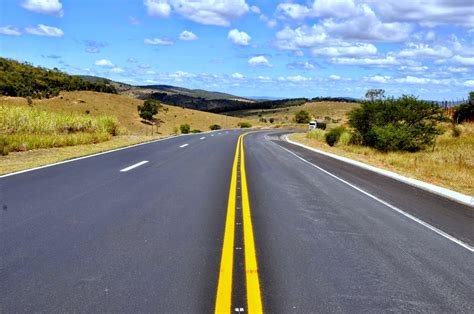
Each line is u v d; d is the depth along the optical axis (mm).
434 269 5008
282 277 4465
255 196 9141
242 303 3779
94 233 5801
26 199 7785
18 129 19938
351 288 4258
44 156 14828
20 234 5645
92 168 12156
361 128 29781
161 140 26922
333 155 22641
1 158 13773
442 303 4008
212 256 5020
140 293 3912
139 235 5781
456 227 7398
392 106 26906
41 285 4035
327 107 192875
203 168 13438
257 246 5508
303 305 3801
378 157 22391
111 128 28516
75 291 3918
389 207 8883
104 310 3559
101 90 141625
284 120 165625
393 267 4988
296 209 8016
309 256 5211
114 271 4438
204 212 7305
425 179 14922
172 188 9523
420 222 7617
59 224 6191
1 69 116688
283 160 18125
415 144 24953
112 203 7723
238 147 24344
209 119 131125
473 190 12766
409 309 3842
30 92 107000
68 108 104250
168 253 5074
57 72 138000
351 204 8922
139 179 10562
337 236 6242
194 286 4113
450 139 27797
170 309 3609
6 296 3785
